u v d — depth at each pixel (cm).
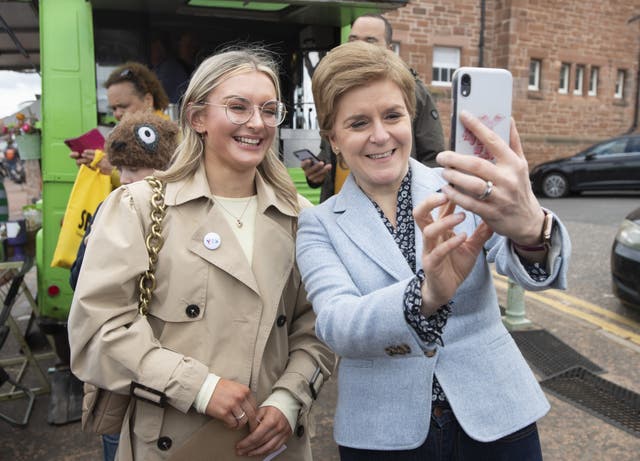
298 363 167
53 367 384
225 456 150
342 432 146
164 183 159
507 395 139
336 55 140
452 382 137
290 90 463
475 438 134
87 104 339
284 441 157
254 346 154
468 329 141
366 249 143
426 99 301
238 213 165
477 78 119
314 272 144
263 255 160
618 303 518
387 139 137
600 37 1528
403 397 139
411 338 117
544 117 1489
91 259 147
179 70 429
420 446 141
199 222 154
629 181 1229
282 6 408
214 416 143
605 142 1283
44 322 347
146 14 415
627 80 1617
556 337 430
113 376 144
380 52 138
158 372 141
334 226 150
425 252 112
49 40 333
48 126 335
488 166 106
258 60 163
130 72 300
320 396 347
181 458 147
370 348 122
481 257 143
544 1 1416
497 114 120
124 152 207
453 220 108
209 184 165
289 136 420
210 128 158
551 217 117
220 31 450
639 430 302
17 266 316
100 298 145
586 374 369
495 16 1404
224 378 149
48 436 306
